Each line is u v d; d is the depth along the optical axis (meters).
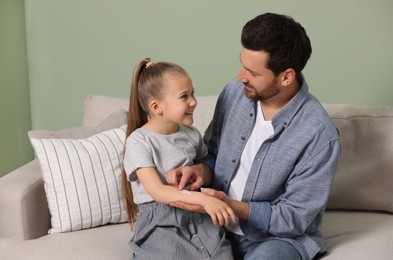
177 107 1.80
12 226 2.19
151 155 1.81
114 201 2.22
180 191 1.72
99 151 2.25
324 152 1.76
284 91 1.82
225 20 2.96
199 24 3.02
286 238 1.84
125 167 1.84
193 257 1.80
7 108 3.37
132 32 3.17
